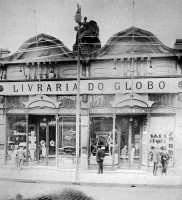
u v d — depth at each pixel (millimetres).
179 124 13539
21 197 12188
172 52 13516
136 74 13875
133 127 14422
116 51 13961
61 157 14578
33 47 14602
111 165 14062
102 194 11891
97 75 14125
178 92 13547
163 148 13719
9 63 14844
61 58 14328
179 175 13414
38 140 14969
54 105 14547
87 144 14117
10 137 15047
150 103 13750
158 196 11508
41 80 14609
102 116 14164
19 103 14938
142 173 13758
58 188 12516
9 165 14945
